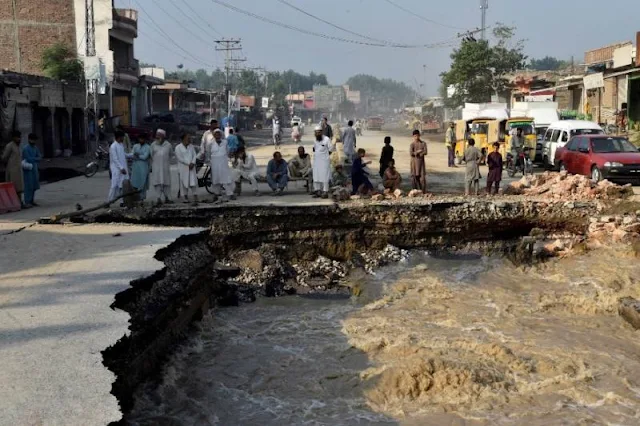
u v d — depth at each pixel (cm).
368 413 727
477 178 1764
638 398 756
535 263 1409
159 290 808
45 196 1698
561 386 787
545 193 1700
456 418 709
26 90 2831
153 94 6631
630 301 1065
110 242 978
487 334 967
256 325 1041
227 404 746
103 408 452
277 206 1415
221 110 7281
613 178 2000
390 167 1753
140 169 1484
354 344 936
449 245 1515
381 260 1426
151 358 745
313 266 1376
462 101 5616
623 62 3469
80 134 3616
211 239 1360
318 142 1623
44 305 663
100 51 4431
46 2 4212
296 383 809
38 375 499
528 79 5019
